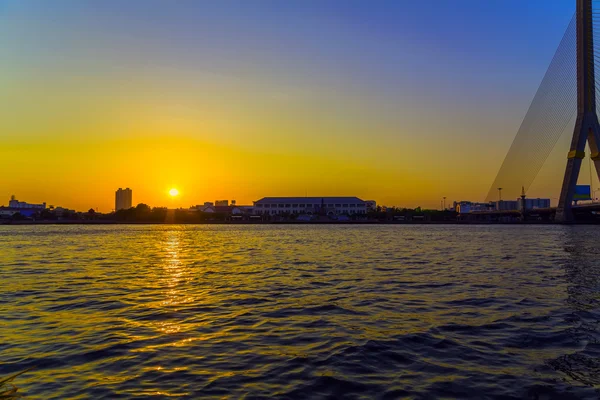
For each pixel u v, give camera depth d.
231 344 11.84
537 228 118.38
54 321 14.41
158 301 17.75
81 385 9.13
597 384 9.08
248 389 8.92
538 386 8.98
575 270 27.16
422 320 14.31
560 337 12.28
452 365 10.16
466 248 47.28
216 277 24.84
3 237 81.50
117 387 9.03
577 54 99.50
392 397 8.54
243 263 32.59
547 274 25.28
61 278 24.59
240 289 20.59
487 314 15.09
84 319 14.69
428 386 9.03
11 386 9.09
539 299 17.73
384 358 10.65
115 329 13.39
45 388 8.98
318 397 8.55
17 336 12.63
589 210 121.88
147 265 31.45
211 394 8.70
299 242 61.69
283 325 13.81
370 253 41.16
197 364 10.32
